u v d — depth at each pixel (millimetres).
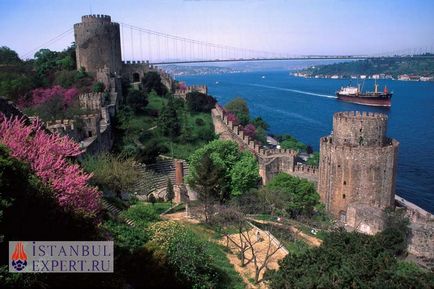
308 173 92938
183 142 104562
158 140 101438
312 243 54938
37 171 26844
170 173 89000
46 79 120000
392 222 63375
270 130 192875
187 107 124188
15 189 23125
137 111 114938
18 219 22844
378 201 78312
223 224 56719
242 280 40562
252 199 67938
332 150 78750
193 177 68375
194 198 76375
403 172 127812
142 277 30875
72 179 28281
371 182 77438
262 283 39812
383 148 76312
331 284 27266
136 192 72562
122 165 63812
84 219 27297
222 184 67312
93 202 30281
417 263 52531
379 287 26609
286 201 70062
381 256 31531
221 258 44562
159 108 119438
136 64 136375
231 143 75812
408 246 60719
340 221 76062
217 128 114750
